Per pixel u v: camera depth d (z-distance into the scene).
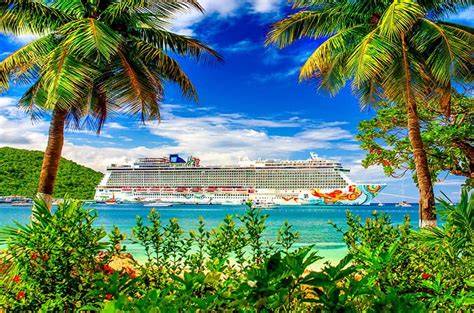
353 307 2.06
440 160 18.80
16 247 3.82
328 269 2.13
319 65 14.68
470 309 3.12
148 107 14.74
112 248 4.18
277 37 15.57
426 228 5.05
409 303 1.98
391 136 19.81
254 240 4.86
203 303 2.09
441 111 17.48
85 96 14.62
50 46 13.84
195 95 15.41
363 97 17.16
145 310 1.90
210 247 4.80
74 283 3.70
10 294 3.56
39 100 14.16
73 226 3.90
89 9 14.20
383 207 105.88
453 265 4.08
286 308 2.17
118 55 13.92
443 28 13.80
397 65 13.57
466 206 4.67
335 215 58.84
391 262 3.30
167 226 5.01
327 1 15.16
